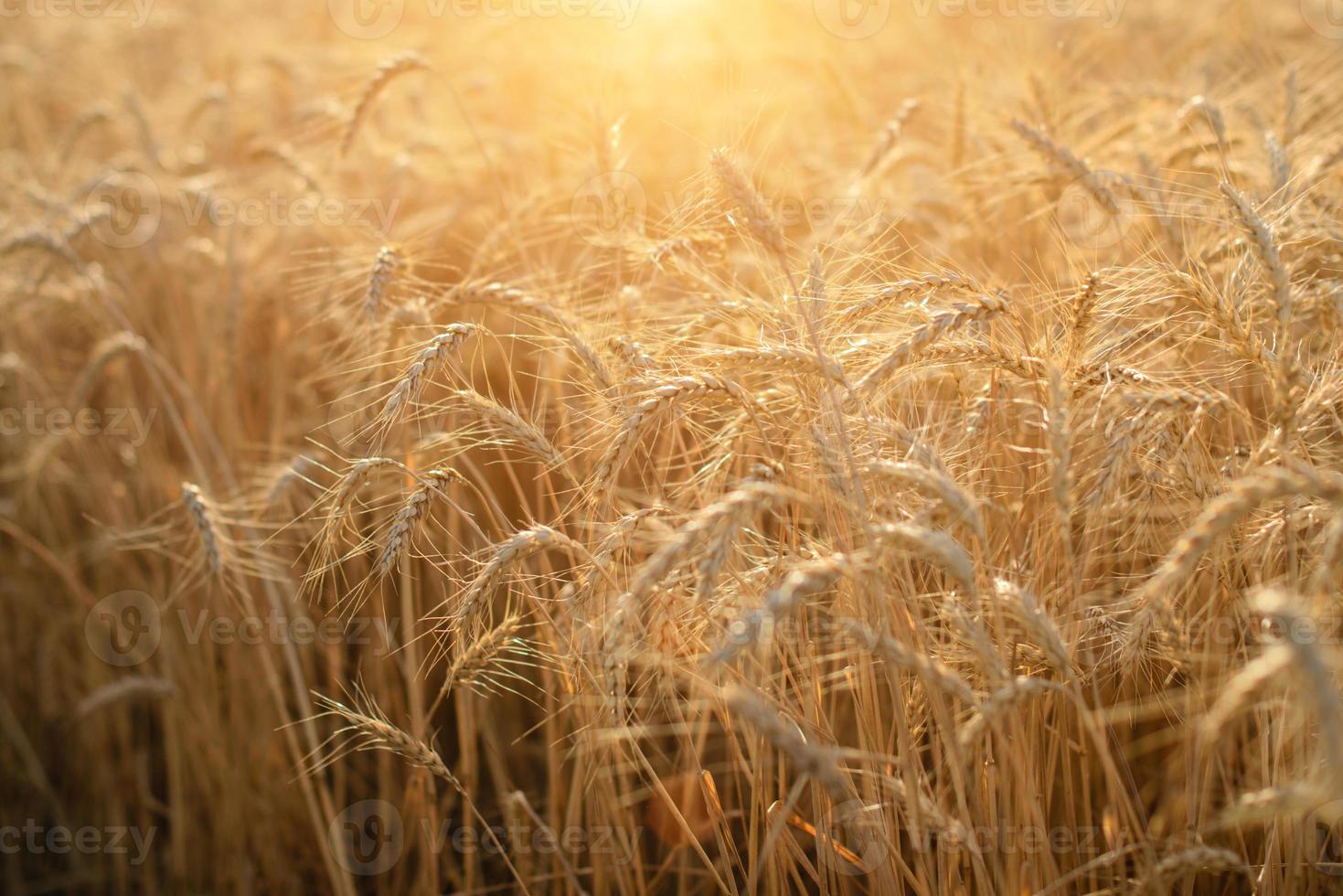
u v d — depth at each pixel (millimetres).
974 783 2287
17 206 5312
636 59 6047
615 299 3201
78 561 4832
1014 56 5164
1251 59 5277
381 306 3070
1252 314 2477
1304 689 1196
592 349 2695
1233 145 3744
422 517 2500
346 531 3334
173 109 6762
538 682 3625
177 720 4168
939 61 6281
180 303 5238
